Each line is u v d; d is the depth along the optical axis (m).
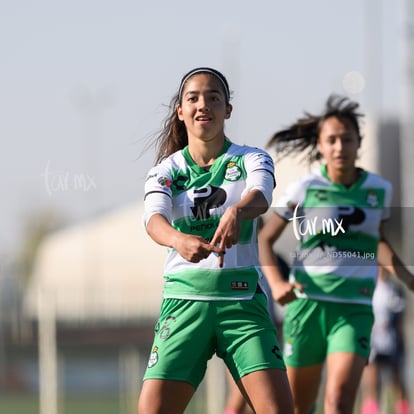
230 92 18.39
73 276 79.88
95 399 60.44
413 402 40.88
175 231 16.56
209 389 46.03
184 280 17.81
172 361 17.56
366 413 41.66
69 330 60.56
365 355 23.16
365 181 23.97
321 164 25.08
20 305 55.94
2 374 65.69
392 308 42.09
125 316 62.66
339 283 23.70
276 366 17.23
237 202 17.64
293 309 24.14
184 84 18.09
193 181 17.88
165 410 17.33
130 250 78.19
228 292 17.64
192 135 18.06
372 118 47.97
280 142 25.48
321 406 46.56
